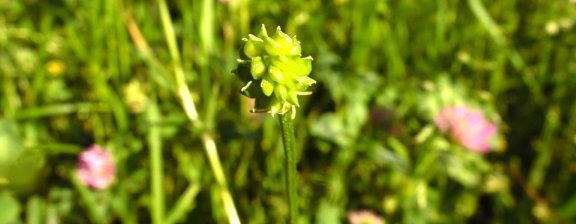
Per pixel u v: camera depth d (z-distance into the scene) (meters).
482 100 0.21
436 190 0.19
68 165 0.19
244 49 0.06
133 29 0.19
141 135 0.19
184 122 0.17
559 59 0.22
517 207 0.19
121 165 0.18
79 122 0.20
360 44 0.21
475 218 0.19
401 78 0.21
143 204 0.18
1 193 0.16
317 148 0.19
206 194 0.18
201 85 0.19
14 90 0.20
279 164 0.18
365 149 0.18
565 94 0.21
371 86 0.20
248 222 0.18
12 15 0.22
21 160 0.15
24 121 0.19
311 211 0.18
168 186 0.19
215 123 0.19
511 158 0.21
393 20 0.22
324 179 0.18
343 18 0.22
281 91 0.06
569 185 0.20
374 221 0.17
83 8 0.21
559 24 0.21
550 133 0.21
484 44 0.23
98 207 0.17
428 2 0.22
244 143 0.19
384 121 0.19
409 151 0.19
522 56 0.23
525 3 0.24
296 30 0.22
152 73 0.19
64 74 0.21
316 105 0.20
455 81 0.21
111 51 0.20
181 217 0.18
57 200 0.17
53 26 0.23
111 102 0.19
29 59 0.21
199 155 0.18
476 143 0.18
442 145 0.18
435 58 0.22
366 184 0.19
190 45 0.20
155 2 0.22
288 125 0.07
